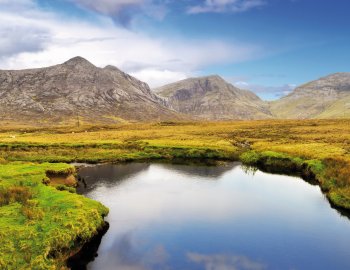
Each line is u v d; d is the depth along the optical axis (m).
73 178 44.09
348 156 52.50
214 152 68.19
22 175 40.34
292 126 120.00
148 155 66.88
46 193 32.38
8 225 23.84
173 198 38.25
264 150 65.12
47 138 92.31
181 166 58.09
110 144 77.00
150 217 32.06
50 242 22.12
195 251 25.47
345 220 31.62
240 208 34.84
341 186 38.72
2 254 20.11
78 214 26.75
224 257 24.69
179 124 151.25
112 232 28.44
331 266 23.61
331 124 121.56
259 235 28.33
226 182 46.06
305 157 55.38
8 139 88.62
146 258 24.39
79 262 23.66
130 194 39.72
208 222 30.97
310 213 33.38
